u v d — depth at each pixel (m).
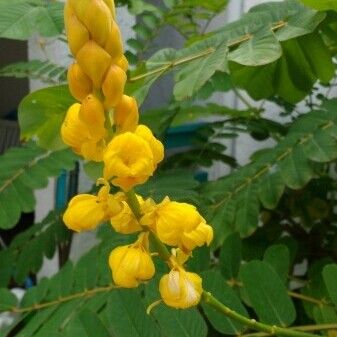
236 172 0.34
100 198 0.15
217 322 0.25
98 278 0.29
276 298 0.25
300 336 0.20
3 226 0.36
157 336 0.23
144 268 0.15
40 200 0.54
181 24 0.46
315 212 0.40
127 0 0.42
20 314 0.30
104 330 0.23
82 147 0.15
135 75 0.30
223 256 0.29
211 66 0.26
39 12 0.30
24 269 0.38
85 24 0.14
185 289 0.16
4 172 0.37
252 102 0.54
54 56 0.48
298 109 0.49
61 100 0.29
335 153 0.29
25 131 0.31
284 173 0.30
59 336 0.25
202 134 0.45
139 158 0.14
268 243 0.35
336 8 0.26
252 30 0.28
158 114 0.41
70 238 0.43
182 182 0.34
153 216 0.16
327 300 0.29
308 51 0.32
